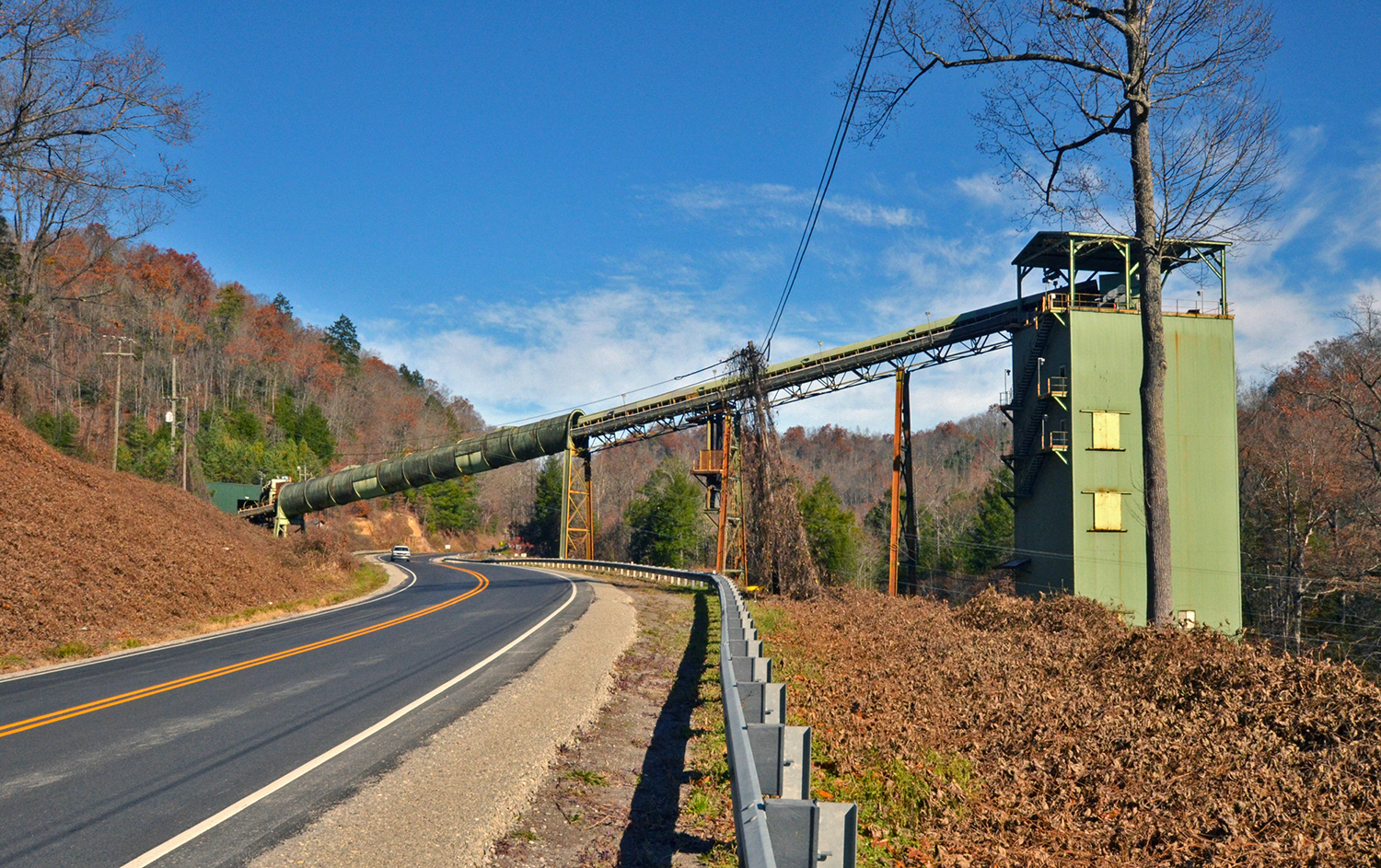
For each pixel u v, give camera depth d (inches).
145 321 3981.3
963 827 233.6
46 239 1411.2
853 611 755.4
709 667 507.8
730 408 1681.8
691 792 265.9
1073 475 1369.3
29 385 2284.7
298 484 2346.2
